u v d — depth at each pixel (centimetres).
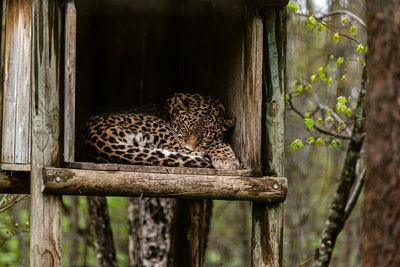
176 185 832
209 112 967
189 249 1198
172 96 1035
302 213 2098
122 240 2362
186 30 1110
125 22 1115
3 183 868
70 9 802
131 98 1116
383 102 618
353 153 1265
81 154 964
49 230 797
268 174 884
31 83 806
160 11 1109
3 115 873
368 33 636
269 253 880
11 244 2030
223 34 986
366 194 629
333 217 1270
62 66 817
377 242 614
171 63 1128
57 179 789
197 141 950
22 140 858
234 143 950
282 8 898
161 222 1377
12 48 876
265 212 884
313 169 2048
